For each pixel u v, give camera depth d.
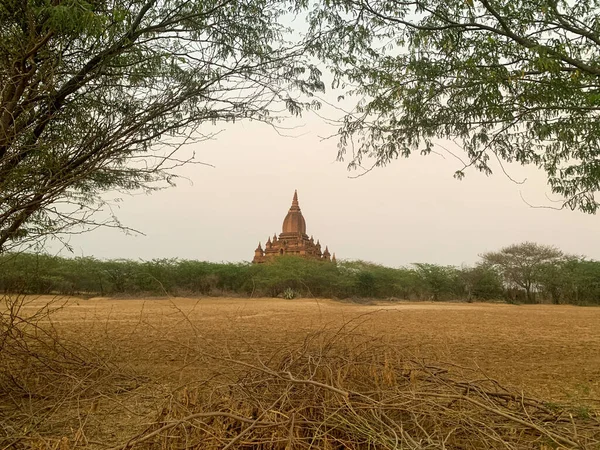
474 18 6.00
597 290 44.88
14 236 4.80
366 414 3.39
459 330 13.85
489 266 48.41
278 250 57.66
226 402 3.53
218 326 13.03
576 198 6.34
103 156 5.06
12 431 3.85
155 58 5.79
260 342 8.98
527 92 5.79
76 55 5.51
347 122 6.66
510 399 4.16
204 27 6.04
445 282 47.38
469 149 6.41
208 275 40.22
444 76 6.31
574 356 8.98
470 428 3.38
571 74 5.56
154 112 5.46
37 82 4.86
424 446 3.16
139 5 5.85
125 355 7.54
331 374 3.68
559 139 6.09
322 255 60.78
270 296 41.09
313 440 3.03
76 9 4.53
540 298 48.09
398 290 45.28
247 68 6.09
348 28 6.34
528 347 10.27
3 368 5.04
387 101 6.49
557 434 3.43
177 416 3.38
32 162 4.69
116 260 32.84
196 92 5.70
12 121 4.71
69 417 4.07
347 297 42.16
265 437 3.13
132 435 3.77
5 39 4.81
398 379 4.28
